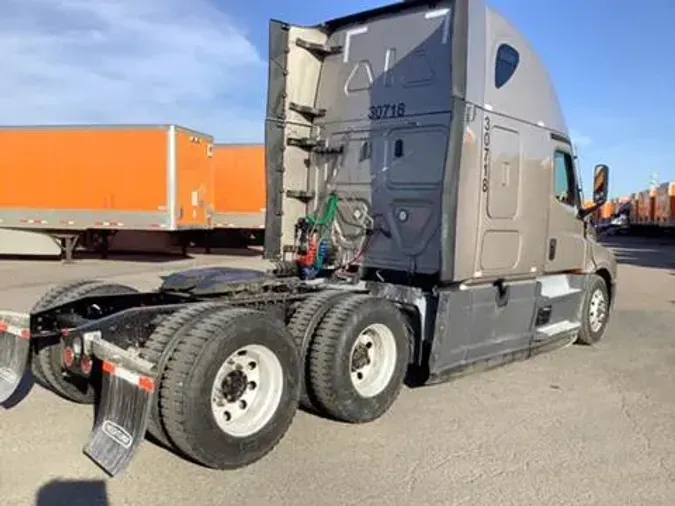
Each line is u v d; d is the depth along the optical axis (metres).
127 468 4.21
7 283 13.54
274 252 6.87
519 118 6.48
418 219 6.23
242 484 4.02
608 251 8.78
